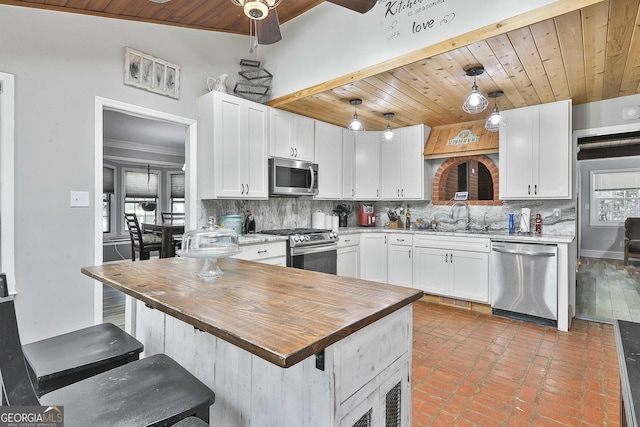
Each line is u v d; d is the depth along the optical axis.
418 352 2.68
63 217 2.57
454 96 3.37
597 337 2.99
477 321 3.42
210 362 1.50
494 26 2.20
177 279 1.59
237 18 3.38
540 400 2.02
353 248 4.43
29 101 2.43
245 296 1.31
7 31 2.35
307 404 1.11
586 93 3.26
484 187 4.84
